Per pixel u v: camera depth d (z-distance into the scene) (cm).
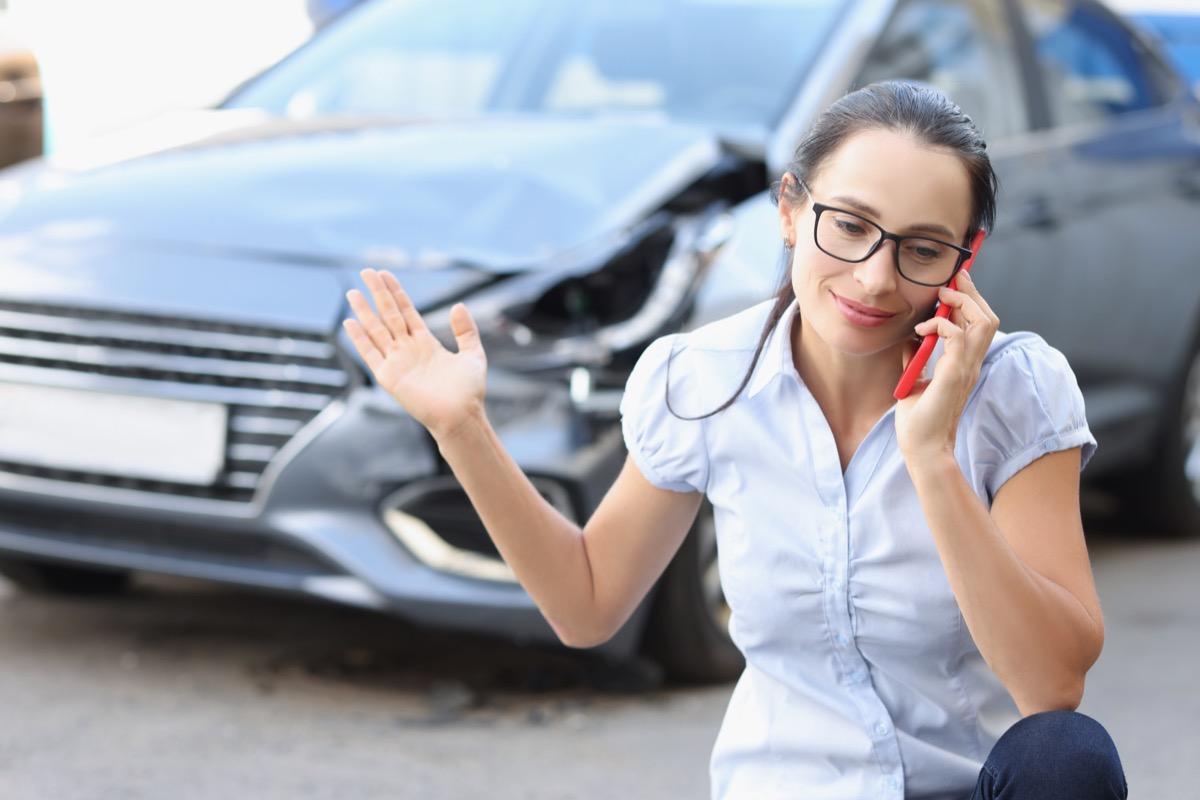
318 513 467
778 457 249
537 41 635
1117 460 693
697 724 476
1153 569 692
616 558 268
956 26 650
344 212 511
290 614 574
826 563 247
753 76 597
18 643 530
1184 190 720
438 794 419
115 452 484
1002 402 244
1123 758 465
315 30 677
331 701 486
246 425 476
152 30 1181
